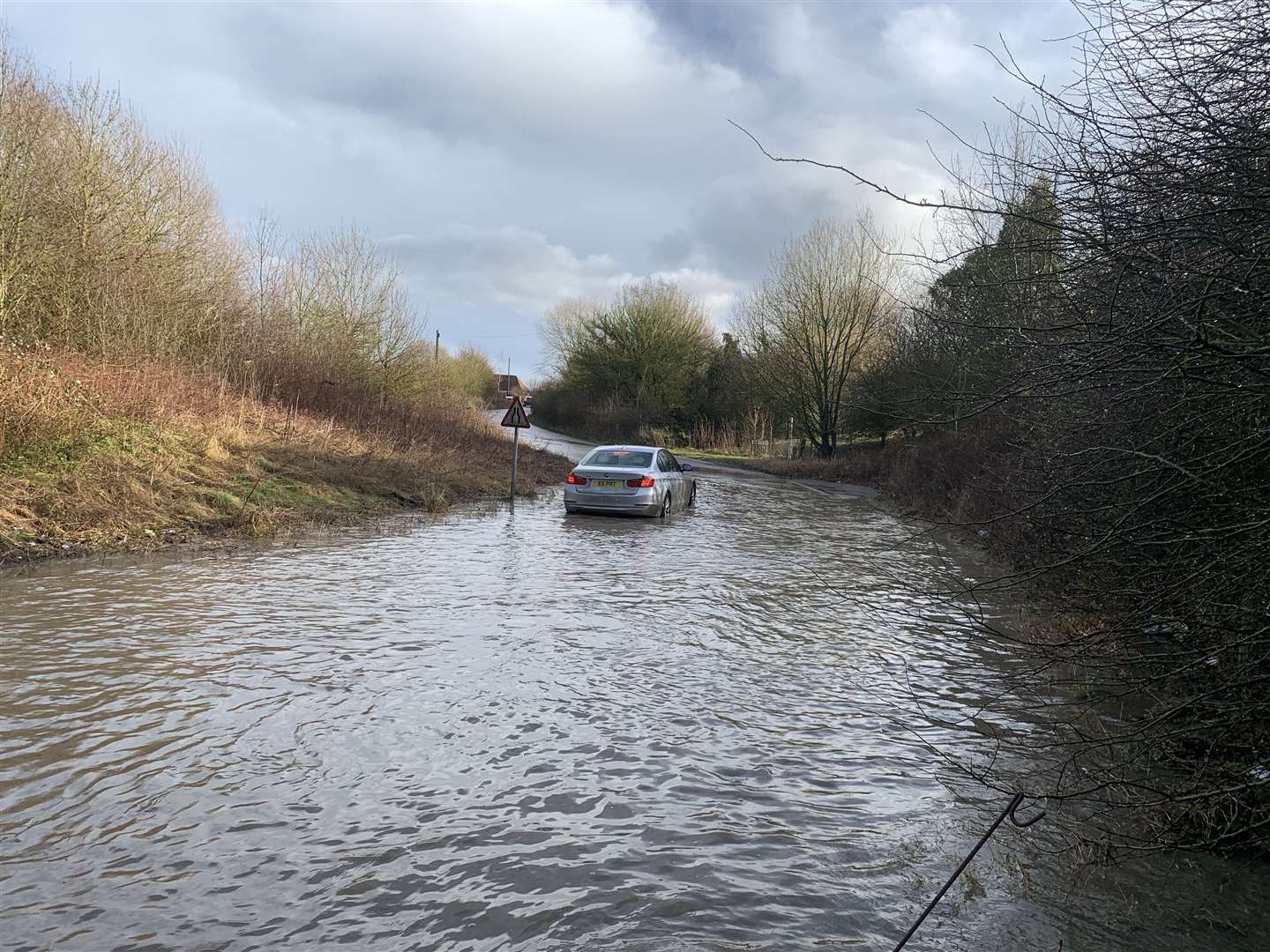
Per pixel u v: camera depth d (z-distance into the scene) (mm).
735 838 3627
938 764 4547
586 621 7402
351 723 4754
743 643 6973
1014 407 5902
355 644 6324
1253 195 3369
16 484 10492
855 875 3359
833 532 15453
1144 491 4582
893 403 5953
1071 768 4520
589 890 3170
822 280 38688
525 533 13469
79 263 18219
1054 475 5648
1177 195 3615
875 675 6184
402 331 30484
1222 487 4246
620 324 59938
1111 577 5113
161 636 6309
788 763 4477
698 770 4328
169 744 4355
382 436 21641
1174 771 4363
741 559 11656
